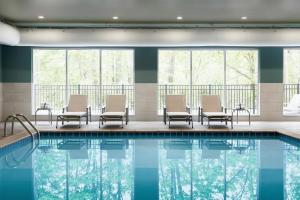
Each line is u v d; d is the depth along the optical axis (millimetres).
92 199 4035
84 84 11383
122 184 4625
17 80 10742
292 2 7047
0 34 7785
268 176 5012
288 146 7387
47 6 7301
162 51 11203
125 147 7309
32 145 7531
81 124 9797
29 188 4457
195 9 7633
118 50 11047
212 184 4641
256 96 11148
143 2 6992
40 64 11336
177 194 4188
